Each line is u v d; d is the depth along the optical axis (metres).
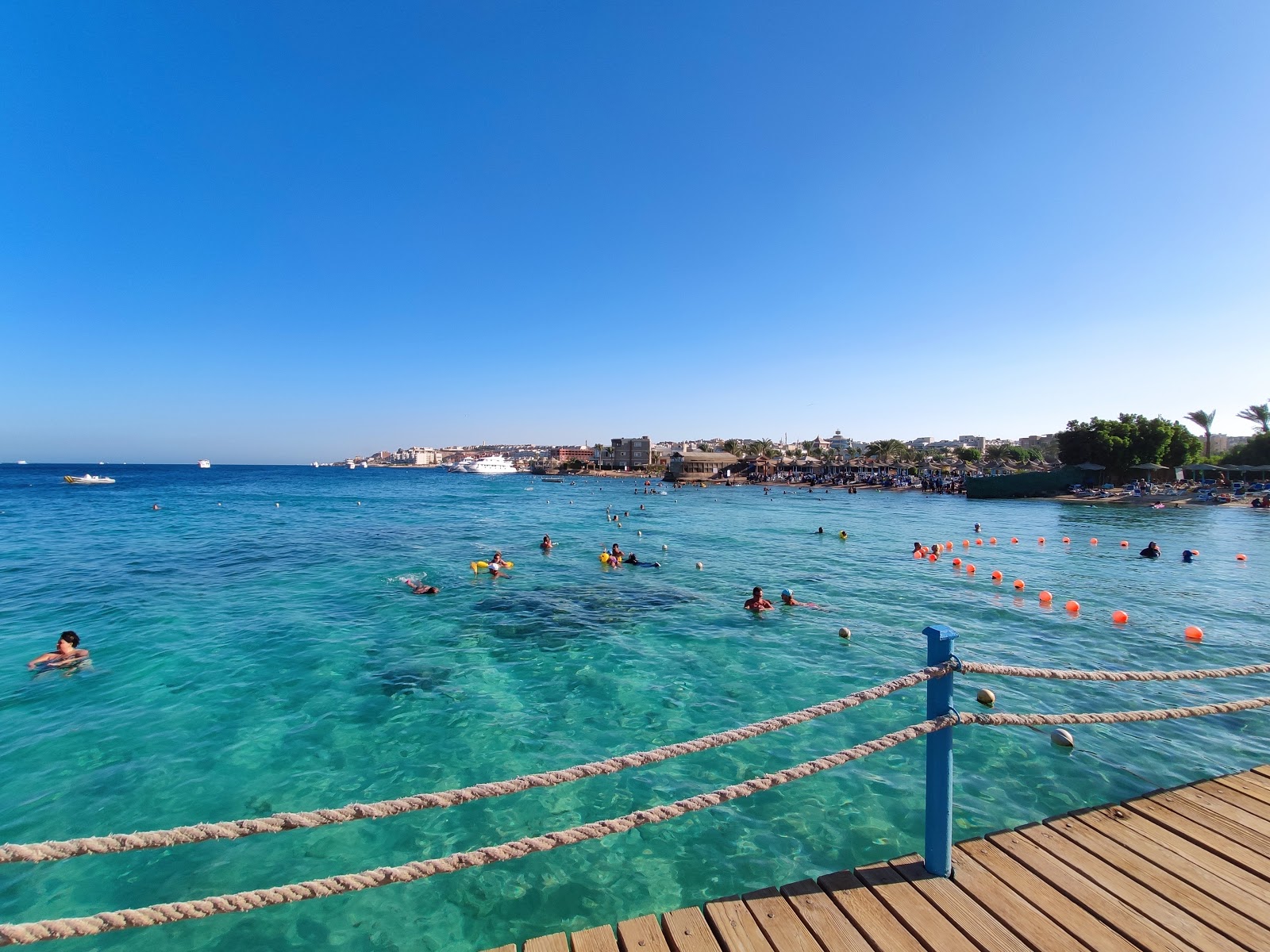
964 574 19.86
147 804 6.01
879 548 26.41
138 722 7.88
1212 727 7.67
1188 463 62.38
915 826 5.66
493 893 4.87
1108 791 6.14
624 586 17.25
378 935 4.46
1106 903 3.26
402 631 12.28
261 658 10.41
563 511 47.41
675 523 38.19
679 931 3.12
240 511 43.28
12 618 13.02
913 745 7.23
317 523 35.00
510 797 6.15
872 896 3.35
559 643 11.58
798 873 5.04
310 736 7.52
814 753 7.07
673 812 2.84
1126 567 21.61
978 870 3.54
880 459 121.94
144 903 4.73
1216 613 14.45
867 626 13.04
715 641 11.78
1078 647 11.57
